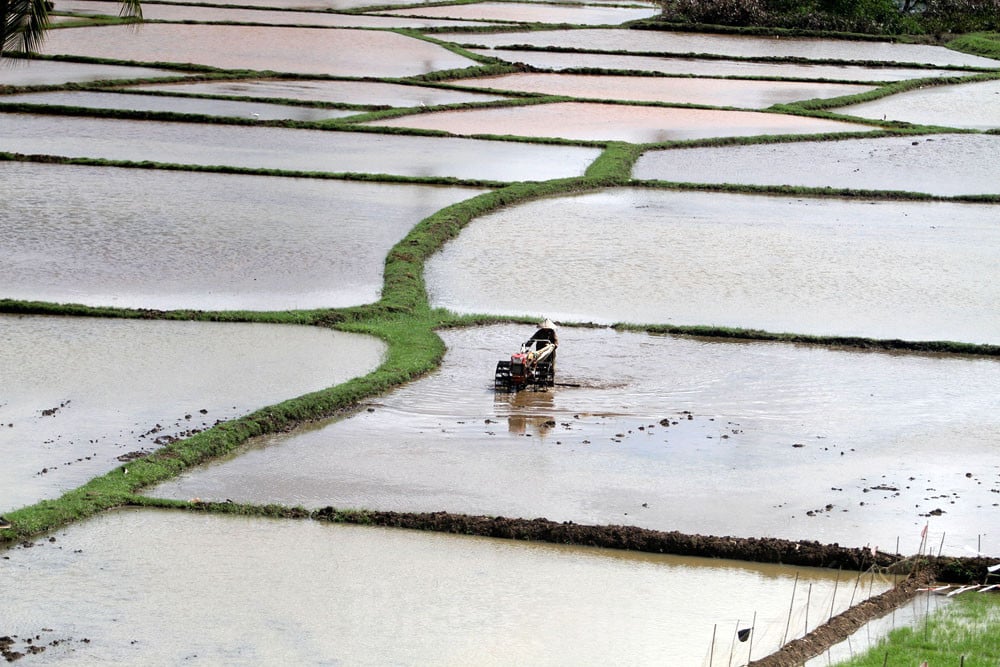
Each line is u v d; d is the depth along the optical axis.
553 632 23.14
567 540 26.97
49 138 67.38
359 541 26.69
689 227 55.84
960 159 73.56
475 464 31.12
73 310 40.66
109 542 26.12
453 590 24.62
